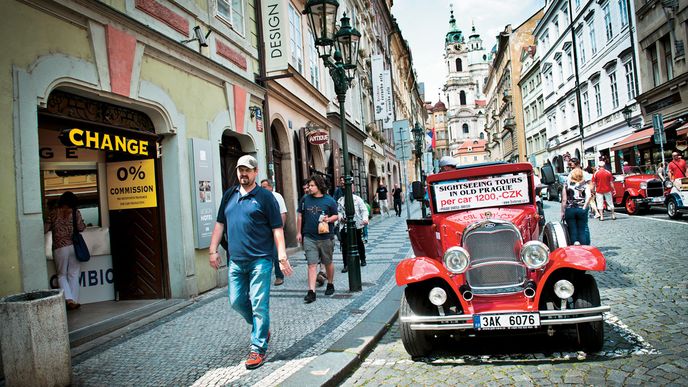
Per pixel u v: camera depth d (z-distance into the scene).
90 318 6.09
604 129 28.09
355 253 7.20
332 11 7.34
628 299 5.62
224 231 4.66
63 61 5.16
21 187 4.56
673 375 3.48
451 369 4.00
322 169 16.70
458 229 4.95
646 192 14.65
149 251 7.17
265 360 4.34
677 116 19.47
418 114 67.94
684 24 18.58
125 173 7.25
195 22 8.03
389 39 37.94
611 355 3.98
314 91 15.27
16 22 4.66
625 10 23.92
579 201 8.43
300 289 7.57
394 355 4.50
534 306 4.03
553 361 3.96
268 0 10.73
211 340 5.02
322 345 4.68
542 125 43.72
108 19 5.83
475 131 116.12
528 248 4.09
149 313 6.23
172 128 7.09
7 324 3.66
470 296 4.17
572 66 33.59
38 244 4.68
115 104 6.27
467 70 117.19
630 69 23.91
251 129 10.02
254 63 10.50
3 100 4.47
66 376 3.84
